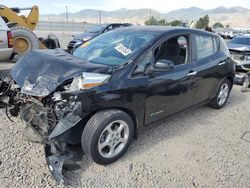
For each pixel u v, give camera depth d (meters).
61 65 3.31
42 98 3.11
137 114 3.58
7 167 3.16
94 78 3.10
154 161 3.52
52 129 3.06
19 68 3.68
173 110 4.23
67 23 49.59
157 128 4.48
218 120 5.03
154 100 3.76
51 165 3.02
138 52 3.60
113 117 3.22
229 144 4.12
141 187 3.03
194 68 4.39
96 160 3.25
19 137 3.85
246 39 9.99
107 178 3.13
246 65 8.60
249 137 4.42
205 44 4.83
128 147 3.61
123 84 3.29
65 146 3.16
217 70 5.00
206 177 3.27
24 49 9.74
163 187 3.05
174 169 3.38
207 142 4.12
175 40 4.13
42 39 11.02
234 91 7.22
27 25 11.44
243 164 3.60
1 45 7.65
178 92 4.14
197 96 4.69
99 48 4.07
